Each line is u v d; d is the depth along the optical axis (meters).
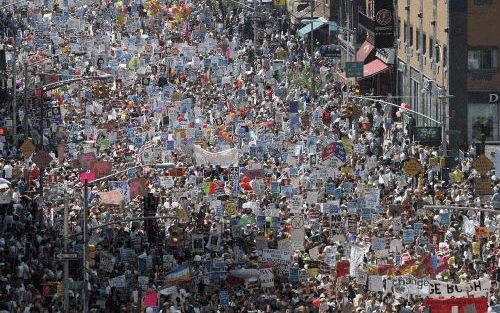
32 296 143.50
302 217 161.25
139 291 143.25
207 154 197.75
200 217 170.25
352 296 145.88
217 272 149.62
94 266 155.25
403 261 150.75
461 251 156.38
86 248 138.88
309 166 197.38
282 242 159.38
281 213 174.12
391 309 138.12
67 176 192.12
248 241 164.12
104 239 164.75
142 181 178.38
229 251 160.75
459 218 170.25
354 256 148.62
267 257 153.88
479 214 167.25
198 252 160.75
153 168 198.88
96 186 187.88
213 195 183.25
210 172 195.50
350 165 198.50
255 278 149.12
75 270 150.00
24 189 182.38
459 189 185.00
